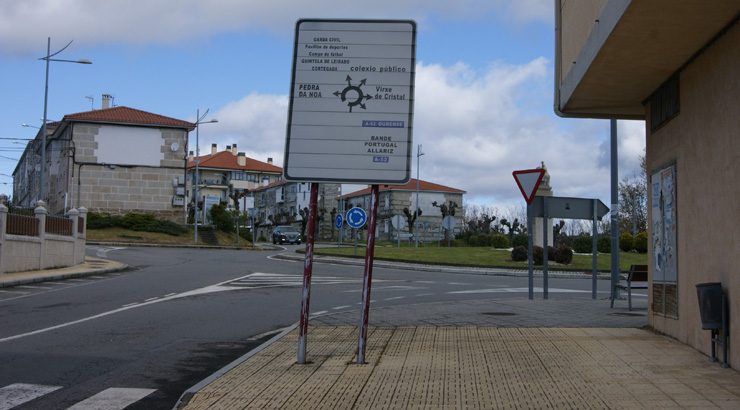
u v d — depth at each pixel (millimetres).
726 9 6926
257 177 123438
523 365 8141
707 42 7996
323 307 15414
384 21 8570
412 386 7125
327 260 36469
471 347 9469
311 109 8461
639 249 44312
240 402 6520
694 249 8672
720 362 7840
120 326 12008
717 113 7816
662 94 9891
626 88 10062
